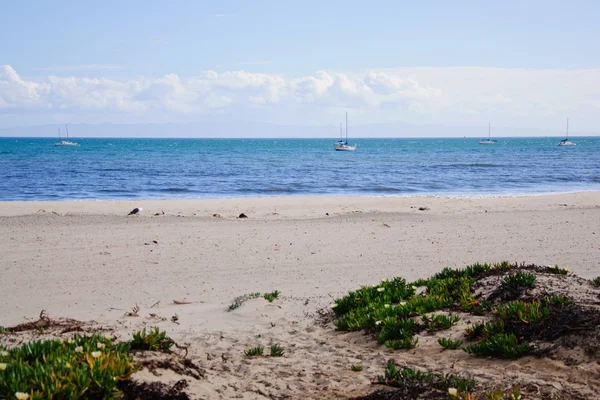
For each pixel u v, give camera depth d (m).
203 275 12.81
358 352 6.99
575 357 5.79
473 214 23.23
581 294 7.31
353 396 5.30
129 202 28.55
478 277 9.11
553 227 19.70
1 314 9.51
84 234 17.83
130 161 77.00
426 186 42.84
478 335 6.89
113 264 13.82
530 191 39.19
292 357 6.80
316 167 66.31
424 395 4.99
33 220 20.58
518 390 4.95
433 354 6.62
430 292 8.83
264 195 36.25
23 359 4.98
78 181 44.91
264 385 5.63
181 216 22.28
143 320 8.82
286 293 11.05
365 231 18.86
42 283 11.93
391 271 13.09
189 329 8.34
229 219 21.67
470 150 134.25
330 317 8.89
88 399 4.27
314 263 14.07
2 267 13.31
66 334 7.14
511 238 17.50
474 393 5.12
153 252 15.29
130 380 4.65
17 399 3.97
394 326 7.52
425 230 19.08
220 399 4.98
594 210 24.69
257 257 14.77
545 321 6.60
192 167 64.69
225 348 7.25
